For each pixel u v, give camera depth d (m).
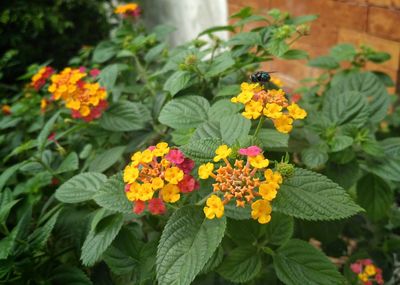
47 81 0.39
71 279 0.19
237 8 0.47
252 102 0.16
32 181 0.23
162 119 0.20
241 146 0.16
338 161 0.20
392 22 0.31
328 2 0.36
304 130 0.23
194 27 0.59
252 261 0.17
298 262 0.17
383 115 0.22
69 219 0.21
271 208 0.14
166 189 0.15
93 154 0.26
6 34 0.60
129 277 0.19
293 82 0.43
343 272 0.25
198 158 0.15
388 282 0.29
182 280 0.13
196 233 0.14
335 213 0.14
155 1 0.65
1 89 0.51
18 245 0.19
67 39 0.66
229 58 0.22
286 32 0.23
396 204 0.29
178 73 0.22
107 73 0.27
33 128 0.32
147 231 0.23
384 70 0.34
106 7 0.71
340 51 0.29
